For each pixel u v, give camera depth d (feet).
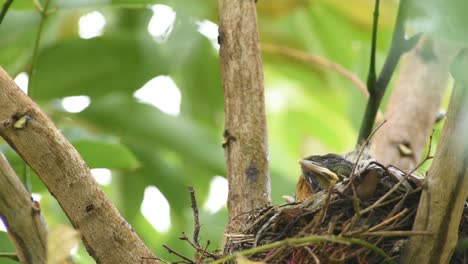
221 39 26.58
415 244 21.01
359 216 21.66
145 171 36.86
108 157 29.09
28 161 22.16
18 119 21.95
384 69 28.45
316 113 44.32
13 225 21.52
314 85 41.88
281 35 39.93
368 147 29.63
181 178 37.27
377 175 22.76
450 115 19.49
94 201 22.40
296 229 22.91
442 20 16.24
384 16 38.04
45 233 21.63
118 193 37.29
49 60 33.30
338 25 39.34
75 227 22.38
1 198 21.48
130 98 34.71
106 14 36.96
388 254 21.53
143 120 34.73
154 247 38.22
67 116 34.06
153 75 34.40
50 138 22.13
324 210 21.76
